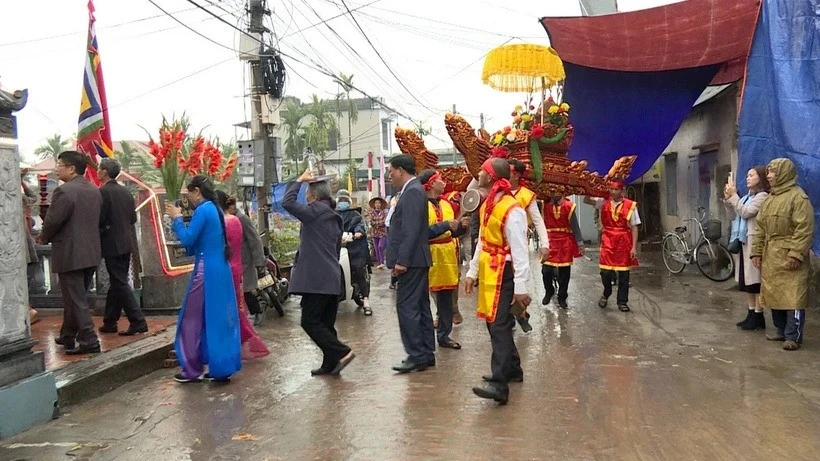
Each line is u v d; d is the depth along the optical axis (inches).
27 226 310.3
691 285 430.0
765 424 172.7
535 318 330.0
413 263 230.1
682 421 176.4
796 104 287.1
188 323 226.7
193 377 225.9
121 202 258.5
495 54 305.7
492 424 177.5
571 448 159.6
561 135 332.8
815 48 283.3
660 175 658.8
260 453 161.8
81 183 229.9
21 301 182.1
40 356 188.1
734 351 251.9
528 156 321.7
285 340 296.5
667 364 235.0
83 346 234.4
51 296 333.1
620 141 498.0
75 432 178.7
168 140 331.6
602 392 203.8
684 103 461.7
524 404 193.6
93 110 325.1
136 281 315.6
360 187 1507.1
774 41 295.6
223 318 224.2
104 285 310.8
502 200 192.4
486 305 194.4
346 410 192.7
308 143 1354.6
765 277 255.0
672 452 155.9
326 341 228.7
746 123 311.6
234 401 205.0
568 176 336.5
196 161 345.7
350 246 356.5
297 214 222.5
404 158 236.2
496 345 192.7
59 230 226.2
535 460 153.0
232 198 312.5
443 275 265.4
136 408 199.3
